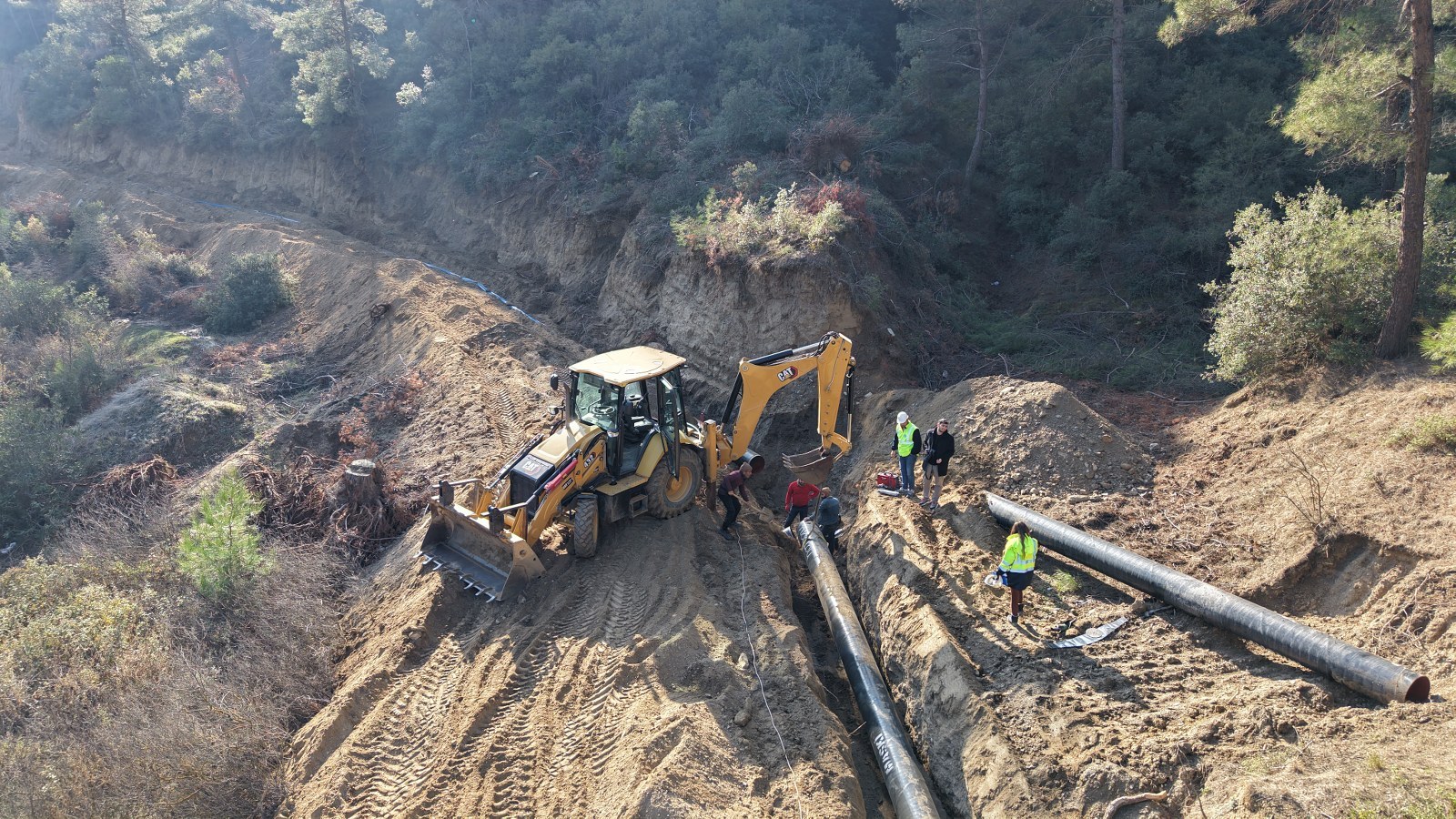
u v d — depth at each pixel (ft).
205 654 37.29
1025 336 61.82
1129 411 49.32
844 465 51.19
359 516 49.14
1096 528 37.32
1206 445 42.42
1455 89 38.11
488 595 38.81
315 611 40.24
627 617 36.04
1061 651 30.58
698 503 45.52
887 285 62.34
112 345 77.20
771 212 65.26
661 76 93.61
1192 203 71.15
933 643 31.68
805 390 55.42
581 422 41.68
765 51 90.22
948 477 42.55
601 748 28.99
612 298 74.49
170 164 137.18
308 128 121.19
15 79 174.19
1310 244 43.39
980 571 35.73
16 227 111.24
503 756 29.53
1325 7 47.11
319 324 82.89
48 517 56.44
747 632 34.83
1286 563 32.27
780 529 45.50
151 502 55.16
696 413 59.57
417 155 109.29
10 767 28.40
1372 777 21.86
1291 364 43.96
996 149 80.89
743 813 25.61
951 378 58.39
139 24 145.18
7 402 68.23
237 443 63.77
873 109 84.79
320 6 113.60
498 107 103.40
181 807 28.35
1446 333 35.63
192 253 106.52
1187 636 30.63
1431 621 27.25
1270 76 75.36
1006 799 25.58
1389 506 32.01
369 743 30.99
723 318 60.85
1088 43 78.07
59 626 37.32
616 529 42.65
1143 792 24.06
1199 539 35.65
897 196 76.64
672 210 73.82
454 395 62.39
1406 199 39.19
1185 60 80.28
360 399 66.95
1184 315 61.41
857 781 28.09
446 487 40.11
